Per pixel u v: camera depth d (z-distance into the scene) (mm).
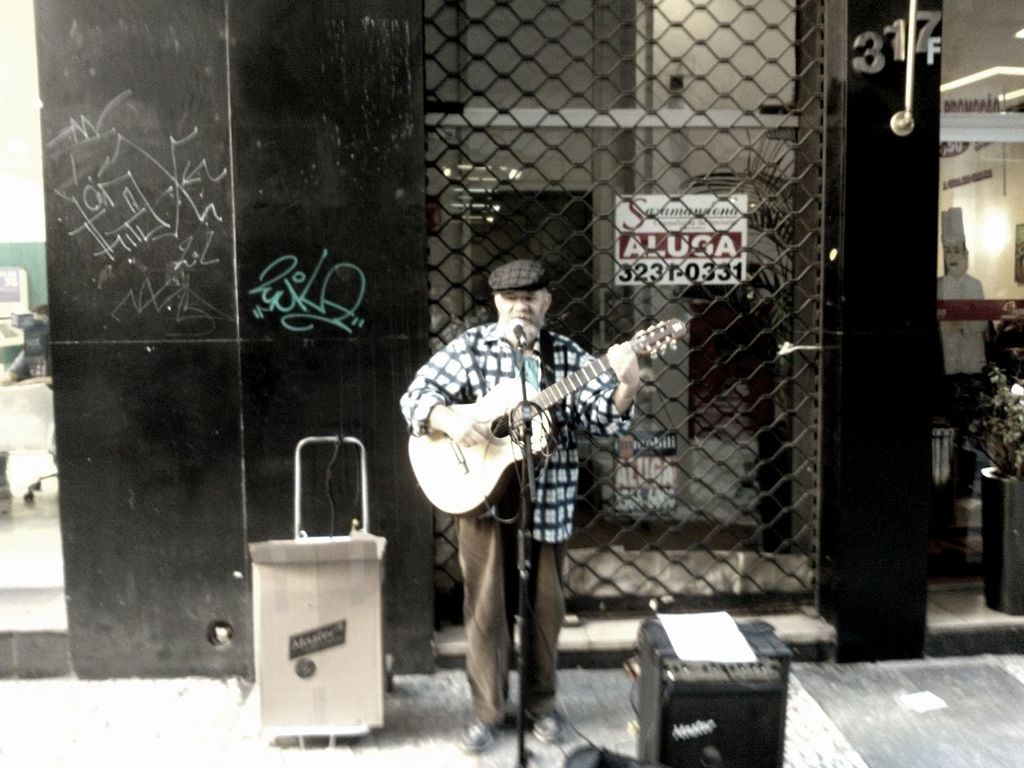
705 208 4793
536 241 4750
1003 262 5332
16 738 3949
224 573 4461
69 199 4309
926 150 4527
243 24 4270
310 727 3795
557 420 3693
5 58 4664
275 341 4383
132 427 4395
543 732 3869
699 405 4902
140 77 4273
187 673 4512
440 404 3617
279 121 4305
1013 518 4832
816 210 4766
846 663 4703
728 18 4750
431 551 4469
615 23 4711
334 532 4434
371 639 3805
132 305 4352
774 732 3182
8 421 4836
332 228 4352
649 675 3285
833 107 4566
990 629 4793
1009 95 5164
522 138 4699
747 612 4934
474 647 3803
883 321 4570
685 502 4934
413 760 3764
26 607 4785
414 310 4391
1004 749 3863
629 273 4801
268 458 4422
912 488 4645
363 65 4301
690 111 4738
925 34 4480
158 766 3727
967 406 5383
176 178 4316
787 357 4875
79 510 4418
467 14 4641
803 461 4906
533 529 3736
